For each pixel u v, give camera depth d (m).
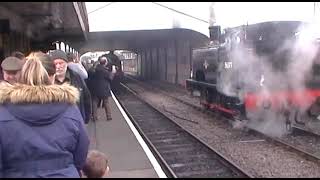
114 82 35.72
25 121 3.05
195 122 17.09
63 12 14.05
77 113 3.20
